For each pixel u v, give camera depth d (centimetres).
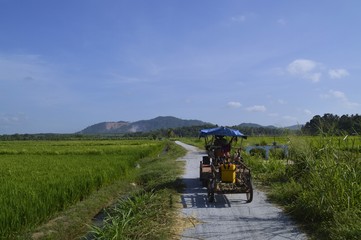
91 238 898
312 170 1012
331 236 721
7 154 3791
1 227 812
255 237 786
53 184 1281
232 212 1019
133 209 994
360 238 670
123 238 757
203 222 918
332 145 992
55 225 984
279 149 2447
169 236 804
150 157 3575
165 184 1516
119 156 2906
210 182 1155
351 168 910
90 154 3647
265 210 1031
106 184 1678
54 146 5319
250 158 2122
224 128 1332
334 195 858
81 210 1159
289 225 866
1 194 1083
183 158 3061
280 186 1280
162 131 16175
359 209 800
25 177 1562
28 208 938
